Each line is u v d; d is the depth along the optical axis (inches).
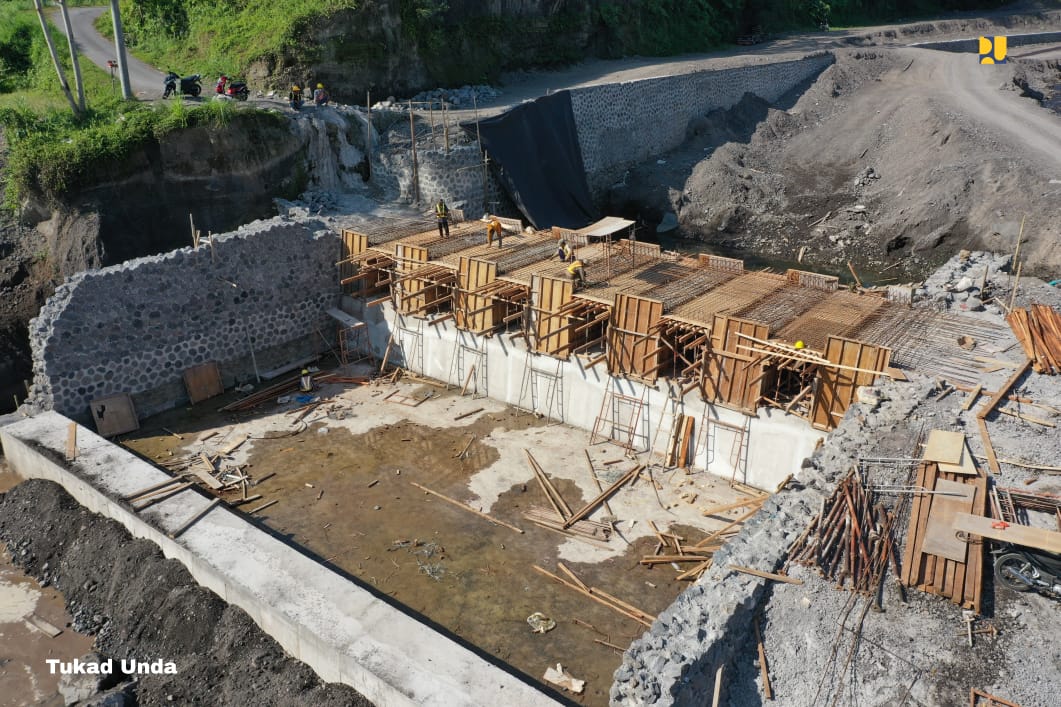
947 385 814.5
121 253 1243.2
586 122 1844.2
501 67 2149.4
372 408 1114.7
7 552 858.1
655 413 973.8
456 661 623.8
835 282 1051.3
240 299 1165.1
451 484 942.4
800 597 630.5
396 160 1546.5
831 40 2861.7
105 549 807.1
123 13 1968.5
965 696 556.1
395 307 1210.0
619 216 1909.4
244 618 711.1
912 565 629.6
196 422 1082.1
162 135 1279.5
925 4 3700.8
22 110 1338.6
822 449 757.9
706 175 1860.2
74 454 909.2
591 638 711.1
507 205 1648.6
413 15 1910.7
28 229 1259.2
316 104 1566.2
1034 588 595.2
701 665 570.6
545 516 879.7
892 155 1823.3
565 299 1023.6
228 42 1801.2
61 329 992.9
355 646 636.1
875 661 587.8
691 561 805.2
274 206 1427.2
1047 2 3777.1
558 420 1074.1
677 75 2081.7
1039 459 698.2
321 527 864.9
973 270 1107.3
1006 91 2100.1
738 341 891.4
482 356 1123.3
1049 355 851.4
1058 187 1438.2
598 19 2431.1
